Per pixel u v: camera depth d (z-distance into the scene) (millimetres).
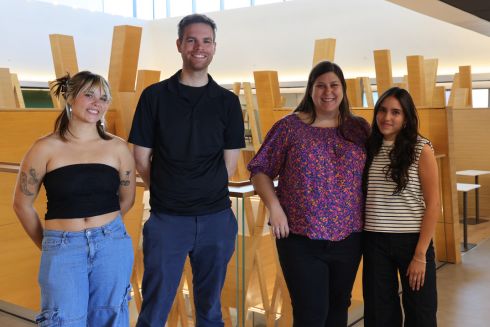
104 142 2135
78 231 2031
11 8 12461
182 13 15492
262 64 13984
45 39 13109
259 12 13812
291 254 2295
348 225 2299
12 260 4008
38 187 2086
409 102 2338
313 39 13047
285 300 3090
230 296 2766
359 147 2340
